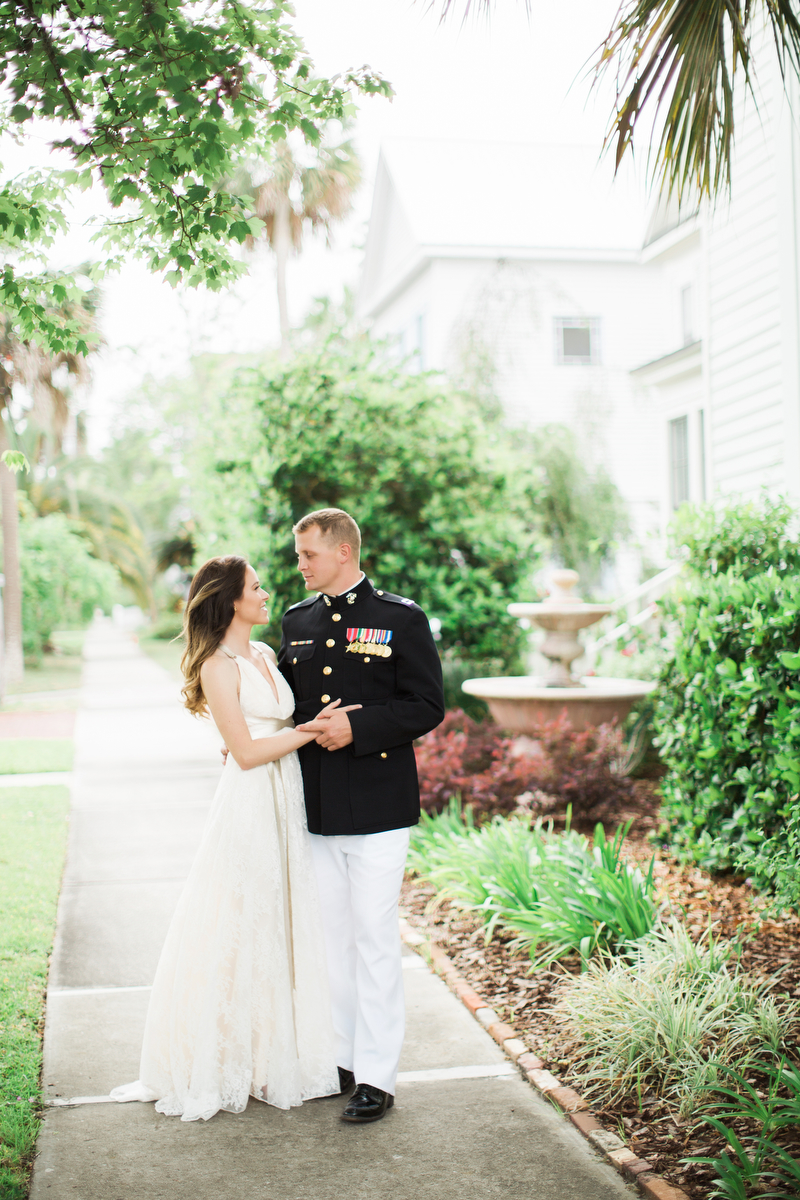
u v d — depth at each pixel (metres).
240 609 3.26
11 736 12.46
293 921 3.22
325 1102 3.22
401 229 20.50
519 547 10.97
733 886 5.23
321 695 3.29
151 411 43.56
